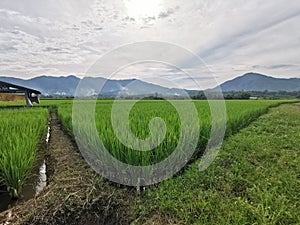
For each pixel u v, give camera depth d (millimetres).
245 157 4215
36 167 4406
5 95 14742
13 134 3861
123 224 2484
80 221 2523
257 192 2756
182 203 2570
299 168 3582
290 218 2188
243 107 12062
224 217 2277
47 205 2537
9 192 2938
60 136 6910
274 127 7949
